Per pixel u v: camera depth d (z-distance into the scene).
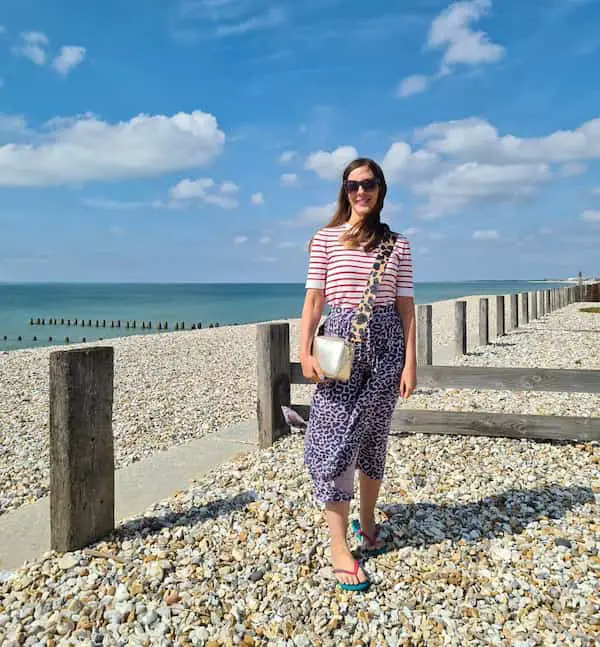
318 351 2.43
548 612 2.34
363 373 2.51
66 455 2.86
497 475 3.93
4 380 9.46
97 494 3.02
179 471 4.46
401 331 2.57
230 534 3.08
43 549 3.11
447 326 18.47
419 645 2.19
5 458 5.32
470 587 2.53
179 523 3.24
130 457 5.25
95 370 2.98
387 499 3.52
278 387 4.89
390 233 2.58
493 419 4.67
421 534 3.03
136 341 15.95
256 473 4.09
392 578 2.61
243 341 15.77
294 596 2.49
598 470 3.98
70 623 2.34
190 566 2.74
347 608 2.40
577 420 4.48
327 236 2.61
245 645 2.20
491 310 23.61
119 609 2.41
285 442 4.84
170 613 2.39
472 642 2.19
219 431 5.77
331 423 2.52
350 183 2.54
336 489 2.53
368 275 2.50
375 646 2.19
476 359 9.69
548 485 3.71
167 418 6.80
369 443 2.70
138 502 3.78
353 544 2.92
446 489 3.69
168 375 10.02
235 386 8.92
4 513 3.93
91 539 2.99
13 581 2.68
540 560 2.74
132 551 2.91
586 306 26.16
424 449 4.55
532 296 18.95
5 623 2.36
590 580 2.54
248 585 2.59
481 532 3.05
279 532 3.08
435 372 4.79
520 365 8.95
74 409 2.87
